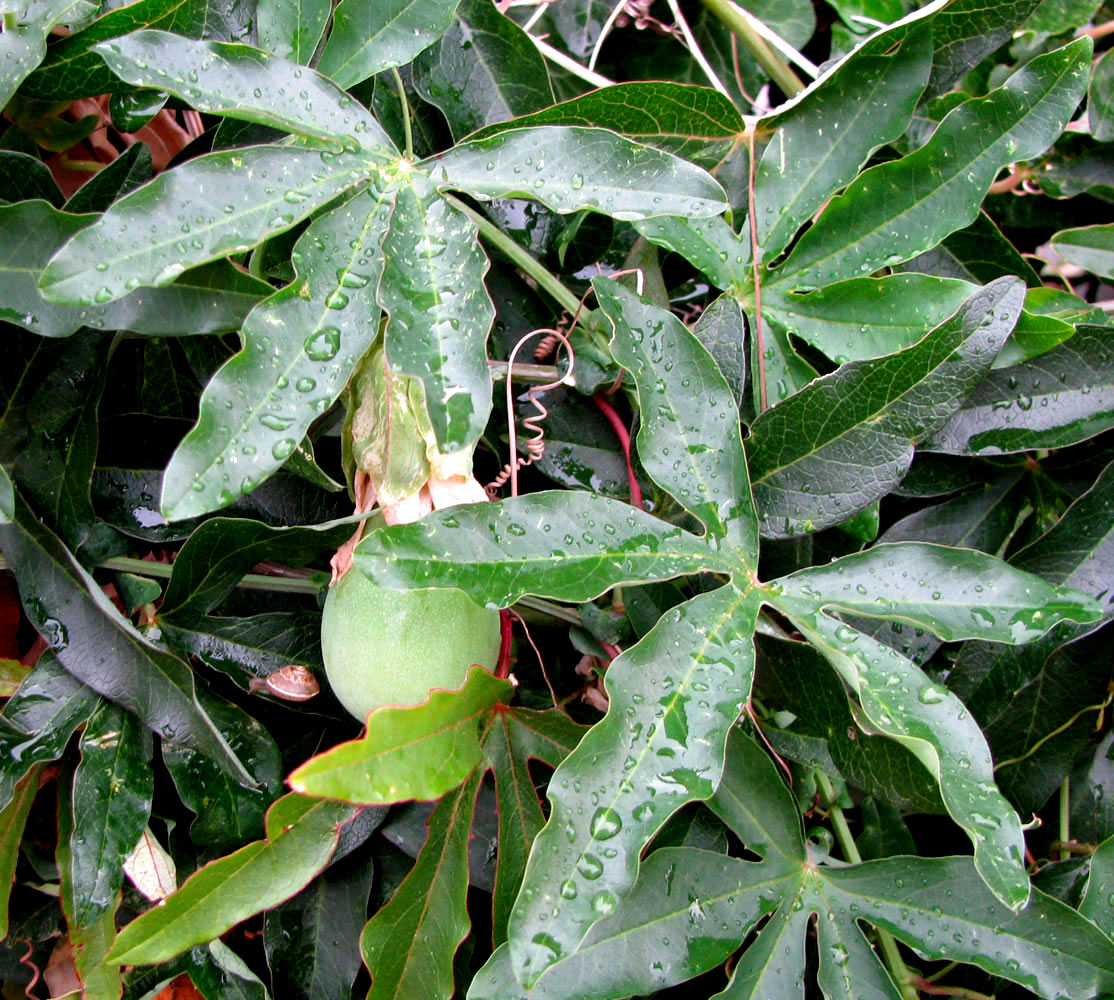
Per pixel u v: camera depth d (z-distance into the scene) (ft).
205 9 0.93
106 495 0.98
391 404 0.90
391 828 1.01
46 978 1.07
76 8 0.89
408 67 1.07
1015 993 1.07
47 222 0.84
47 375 0.94
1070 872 1.08
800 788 1.05
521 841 0.93
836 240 1.05
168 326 0.85
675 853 0.92
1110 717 1.13
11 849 0.96
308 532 0.92
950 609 0.90
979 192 1.01
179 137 1.19
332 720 1.05
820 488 0.96
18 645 1.05
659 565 0.87
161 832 1.01
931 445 1.03
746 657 0.86
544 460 1.07
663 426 0.91
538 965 0.74
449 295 0.83
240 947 1.04
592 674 1.07
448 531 0.82
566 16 1.24
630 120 1.03
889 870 0.96
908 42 1.02
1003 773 1.10
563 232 1.07
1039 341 0.99
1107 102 1.21
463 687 0.85
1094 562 1.03
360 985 1.04
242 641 0.99
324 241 0.84
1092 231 1.14
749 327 1.05
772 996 0.92
